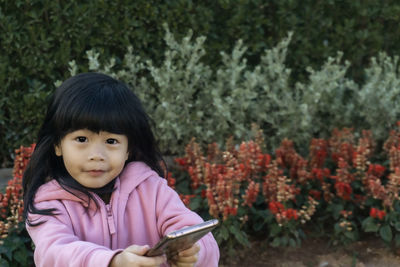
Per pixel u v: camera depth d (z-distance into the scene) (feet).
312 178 11.41
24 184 5.14
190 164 12.15
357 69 16.05
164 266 4.99
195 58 14.01
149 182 5.24
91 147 4.61
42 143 4.91
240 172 10.30
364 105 13.99
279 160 11.70
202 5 14.40
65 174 5.03
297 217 10.28
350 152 12.19
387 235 10.52
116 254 4.18
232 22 14.53
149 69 13.35
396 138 12.75
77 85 4.72
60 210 4.80
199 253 4.96
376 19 15.84
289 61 15.53
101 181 4.70
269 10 15.11
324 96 14.08
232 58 14.64
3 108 13.87
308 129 14.16
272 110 14.33
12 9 13.25
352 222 11.08
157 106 13.71
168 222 5.06
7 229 9.14
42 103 13.65
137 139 4.99
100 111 4.56
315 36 15.25
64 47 13.55
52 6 13.20
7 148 14.26
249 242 11.16
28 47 13.43
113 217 4.96
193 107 14.38
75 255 4.28
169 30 14.24
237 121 13.69
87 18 13.48
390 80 13.82
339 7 15.39
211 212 10.02
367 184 11.19
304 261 10.57
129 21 13.79
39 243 4.61
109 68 13.47
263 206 11.71
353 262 10.41
